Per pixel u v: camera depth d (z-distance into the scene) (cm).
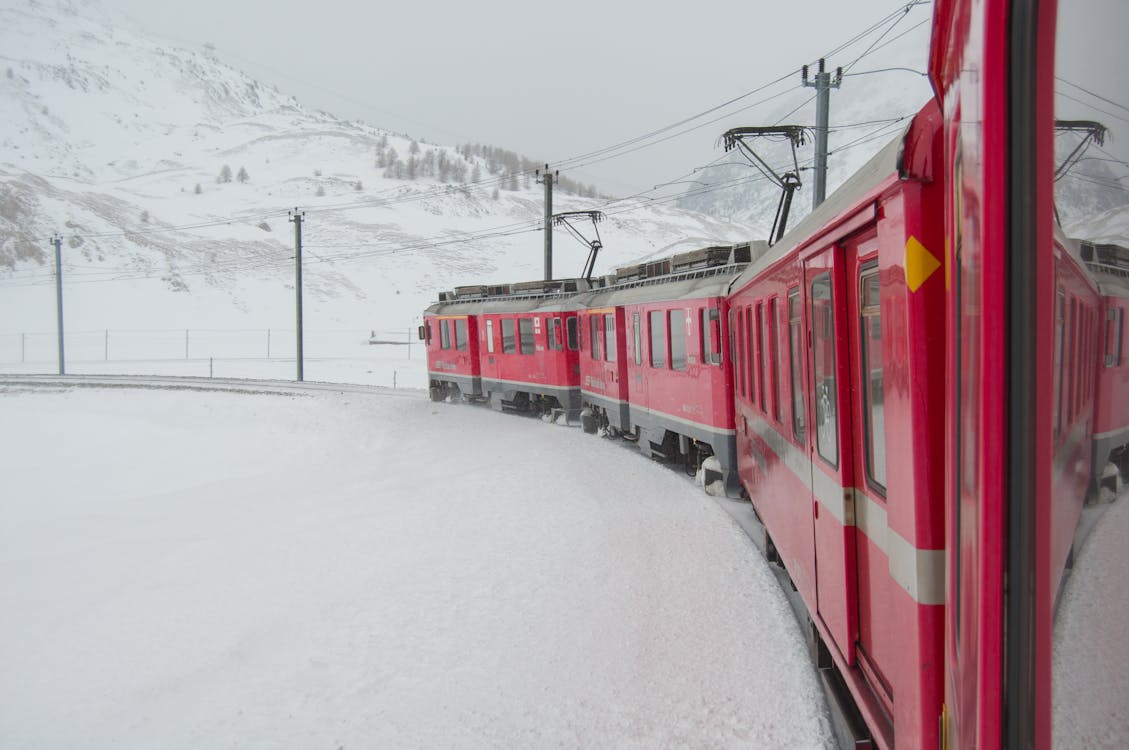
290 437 2738
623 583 848
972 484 191
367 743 605
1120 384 159
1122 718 151
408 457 2066
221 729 672
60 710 792
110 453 2853
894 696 318
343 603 952
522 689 650
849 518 400
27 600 1212
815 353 466
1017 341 173
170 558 1352
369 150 19000
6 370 5372
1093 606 161
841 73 1633
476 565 1005
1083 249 155
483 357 2486
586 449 1673
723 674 617
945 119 207
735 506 1098
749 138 1462
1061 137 160
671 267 1398
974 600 191
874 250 334
